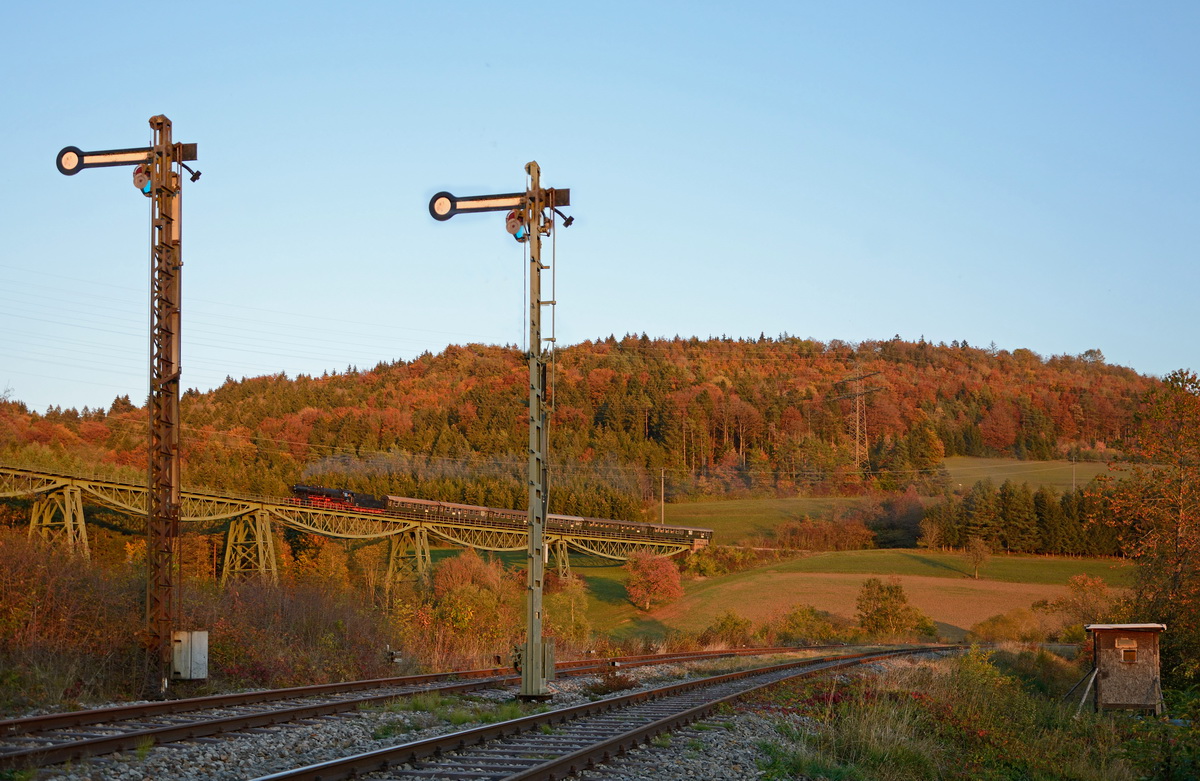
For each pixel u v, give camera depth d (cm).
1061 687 3011
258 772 989
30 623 1608
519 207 1802
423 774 944
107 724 1223
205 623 1944
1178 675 2894
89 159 1741
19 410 10625
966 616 8231
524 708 1616
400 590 5988
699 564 11200
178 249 1744
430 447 15362
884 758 1403
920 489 15012
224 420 16500
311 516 7400
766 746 1336
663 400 18425
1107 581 10025
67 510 5316
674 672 2748
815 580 10125
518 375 17525
